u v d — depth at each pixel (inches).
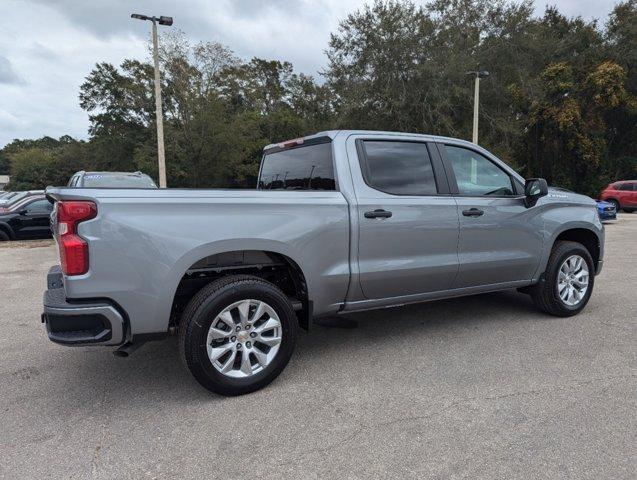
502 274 180.9
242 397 129.1
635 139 1381.6
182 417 118.5
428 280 163.0
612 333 175.6
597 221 205.0
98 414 120.7
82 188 115.6
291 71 2128.4
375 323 192.1
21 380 142.1
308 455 101.3
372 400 125.7
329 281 143.6
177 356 160.2
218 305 123.5
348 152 151.9
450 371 143.3
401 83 1031.0
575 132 1161.4
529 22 1120.2
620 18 1337.4
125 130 1451.8
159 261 118.1
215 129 1135.0
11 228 522.0
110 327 114.9
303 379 139.7
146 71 1241.4
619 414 115.9
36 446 106.2
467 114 1091.9
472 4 1133.1
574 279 196.7
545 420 113.6
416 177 162.4
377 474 94.4
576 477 92.5
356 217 146.5
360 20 1059.9
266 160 191.6
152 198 118.3
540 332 177.6
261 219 131.3
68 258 111.4
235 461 99.6
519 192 186.1
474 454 100.5
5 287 277.7
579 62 1310.3
